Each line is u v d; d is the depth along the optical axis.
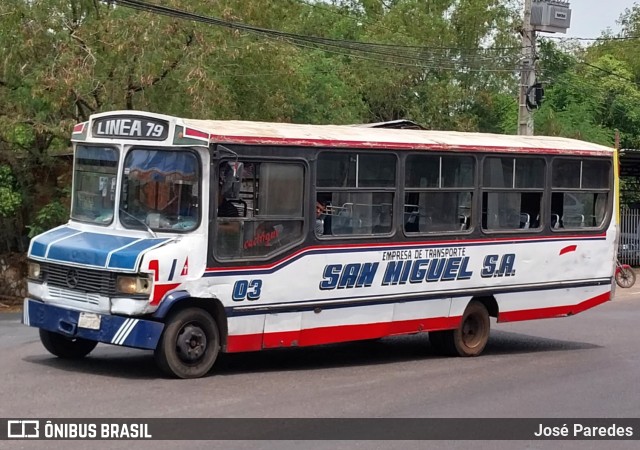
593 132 37.28
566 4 25.31
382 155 12.30
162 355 10.41
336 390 10.54
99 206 11.20
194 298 10.52
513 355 13.90
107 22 21.61
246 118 25.17
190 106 22.20
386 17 40.72
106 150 11.19
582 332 16.69
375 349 14.03
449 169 13.12
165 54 21.91
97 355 12.07
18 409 8.82
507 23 41.31
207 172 10.60
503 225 13.87
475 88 41.25
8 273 24.52
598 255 15.12
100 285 10.36
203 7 22.67
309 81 29.38
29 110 22.91
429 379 11.54
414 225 12.71
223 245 10.75
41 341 12.31
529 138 14.89
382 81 36.94
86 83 21.33
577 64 43.47
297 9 37.53
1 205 23.52
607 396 10.88
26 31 21.62
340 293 11.88
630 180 35.34
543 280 14.37
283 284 11.27
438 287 13.02
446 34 40.84
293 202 11.38
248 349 11.06
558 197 14.61
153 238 10.61
